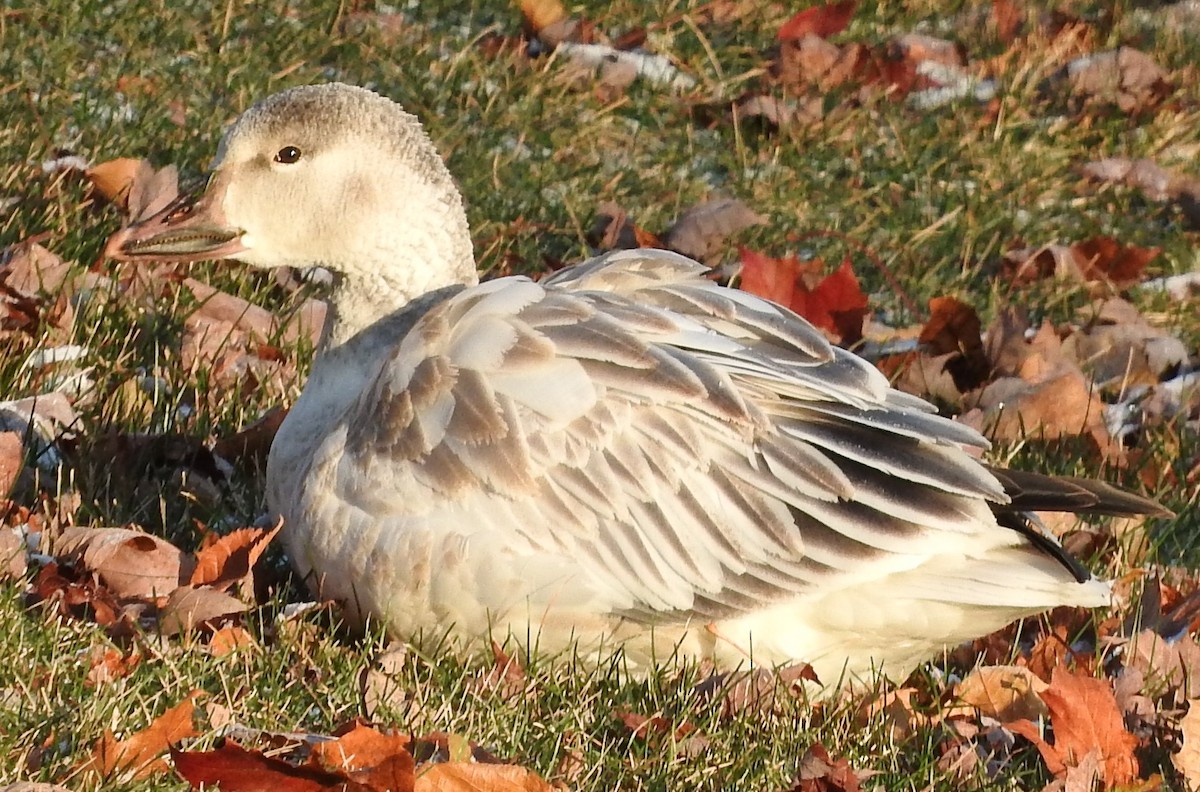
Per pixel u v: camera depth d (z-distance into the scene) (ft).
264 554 30.50
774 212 51.34
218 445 34.19
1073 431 40.63
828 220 51.83
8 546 28.58
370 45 56.34
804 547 26.37
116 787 22.53
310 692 25.86
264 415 34.78
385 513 26.86
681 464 26.50
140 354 37.29
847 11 62.85
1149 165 57.67
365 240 29.81
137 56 51.72
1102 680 27.73
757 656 27.50
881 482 26.35
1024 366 43.04
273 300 41.37
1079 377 41.75
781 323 28.32
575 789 24.53
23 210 41.27
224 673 25.79
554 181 51.31
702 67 60.64
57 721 23.59
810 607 26.99
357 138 29.68
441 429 26.68
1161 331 47.24
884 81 61.00
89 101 48.83
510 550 26.37
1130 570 33.88
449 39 58.70
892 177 55.11
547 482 26.40
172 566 28.53
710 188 53.21
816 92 59.93
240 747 22.38
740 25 63.98
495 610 26.76
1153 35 68.49
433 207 30.07
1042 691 27.71
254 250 30.22
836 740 26.43
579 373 26.61
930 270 50.08
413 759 22.67
